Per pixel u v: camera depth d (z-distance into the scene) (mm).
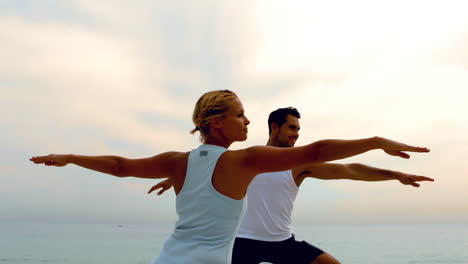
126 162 1641
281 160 1394
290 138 3506
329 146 1330
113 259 45438
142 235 144125
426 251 61094
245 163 1447
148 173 1647
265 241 3143
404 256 51469
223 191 1470
